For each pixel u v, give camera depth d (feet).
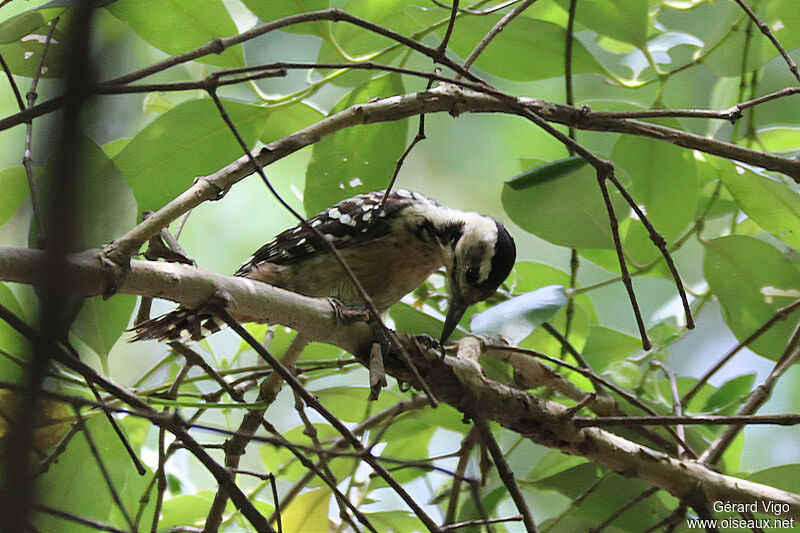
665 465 27.91
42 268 16.14
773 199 31.24
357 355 26.11
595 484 31.42
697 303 37.19
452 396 26.48
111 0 19.22
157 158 29.78
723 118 25.25
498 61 32.99
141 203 30.07
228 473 21.75
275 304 23.84
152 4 28.96
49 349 16.28
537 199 30.71
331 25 31.60
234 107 29.63
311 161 31.68
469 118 55.36
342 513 27.17
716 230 45.24
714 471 28.71
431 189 54.60
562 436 27.37
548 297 29.14
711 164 32.01
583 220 31.14
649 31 36.32
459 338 34.35
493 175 55.01
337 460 35.35
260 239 51.24
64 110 14.78
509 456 36.04
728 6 33.06
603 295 51.26
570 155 31.14
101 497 27.14
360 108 24.14
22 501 15.23
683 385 36.42
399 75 31.07
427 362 26.14
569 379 35.65
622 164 33.17
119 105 32.04
